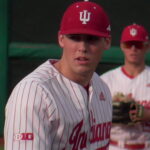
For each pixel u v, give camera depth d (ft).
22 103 21.86
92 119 25.95
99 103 27.86
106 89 29.68
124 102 47.37
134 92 49.93
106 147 28.81
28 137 21.58
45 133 22.08
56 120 22.75
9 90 69.51
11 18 69.51
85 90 25.54
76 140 24.25
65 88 24.29
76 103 24.48
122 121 47.62
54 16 70.18
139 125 48.01
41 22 70.13
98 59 24.16
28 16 69.92
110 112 29.53
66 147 23.63
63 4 70.23
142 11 70.69
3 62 68.85
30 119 21.67
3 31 68.80
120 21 70.69
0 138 67.21
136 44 49.67
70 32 23.02
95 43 23.36
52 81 23.73
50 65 24.86
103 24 24.32
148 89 49.98
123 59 70.13
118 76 50.65
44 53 69.82
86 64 23.34
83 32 22.89
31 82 22.59
